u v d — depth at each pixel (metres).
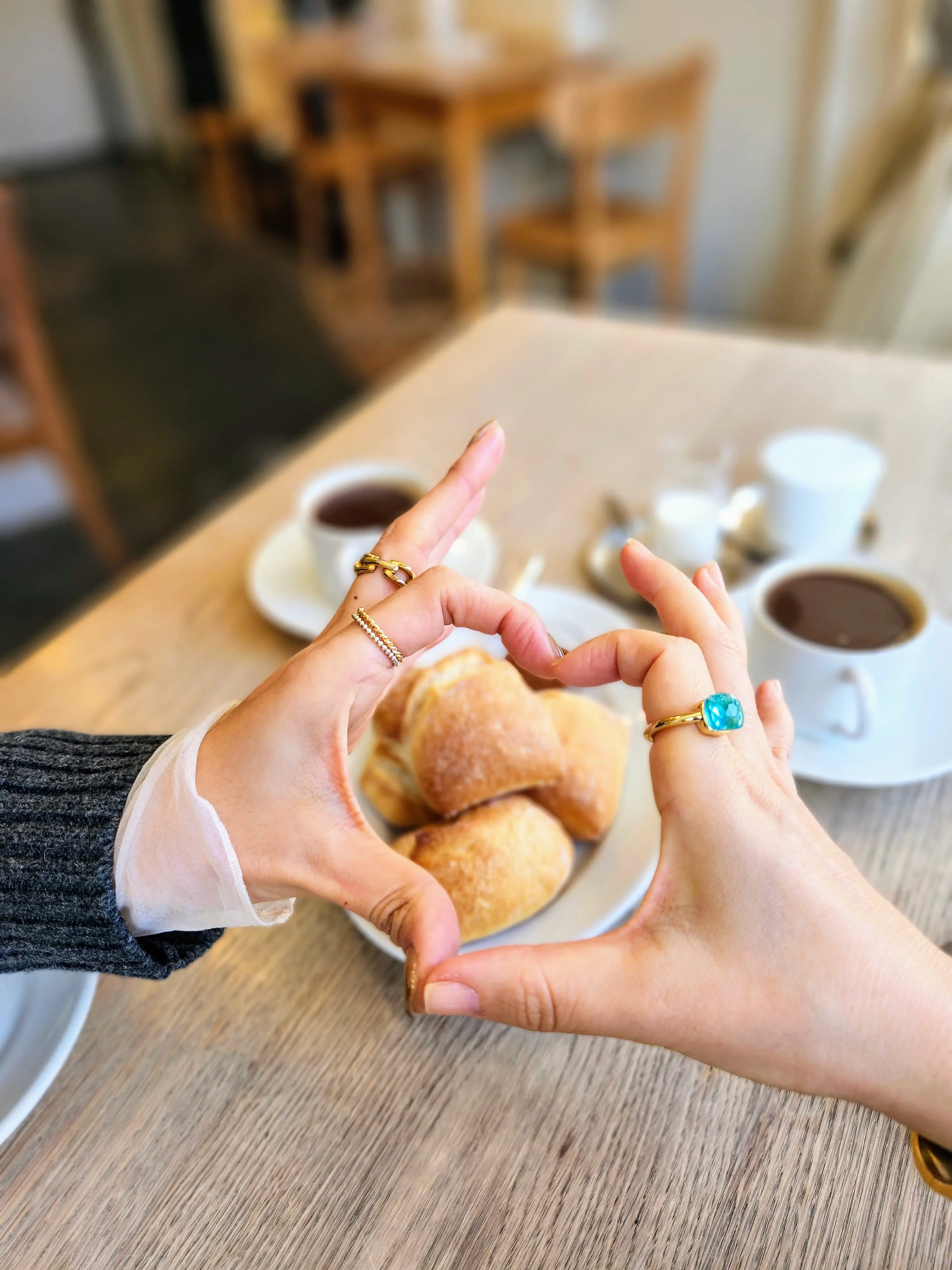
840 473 0.60
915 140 1.51
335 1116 0.36
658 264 2.29
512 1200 0.34
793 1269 0.32
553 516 0.68
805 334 2.11
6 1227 0.34
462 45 2.30
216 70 3.83
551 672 0.36
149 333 2.47
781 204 2.03
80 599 1.42
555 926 0.39
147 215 3.41
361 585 0.37
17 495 1.32
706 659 0.33
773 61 1.89
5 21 3.88
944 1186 0.33
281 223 3.21
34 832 0.34
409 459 0.75
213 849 0.33
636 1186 0.34
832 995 0.29
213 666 0.57
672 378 0.85
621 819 0.43
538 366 0.89
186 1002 0.40
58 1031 0.37
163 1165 0.35
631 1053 0.38
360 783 0.45
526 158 2.42
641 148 2.21
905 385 0.81
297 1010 0.40
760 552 0.63
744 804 0.30
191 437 1.96
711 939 0.30
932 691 0.50
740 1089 0.36
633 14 2.07
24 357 1.25
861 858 0.44
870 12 1.63
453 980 0.30
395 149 2.46
